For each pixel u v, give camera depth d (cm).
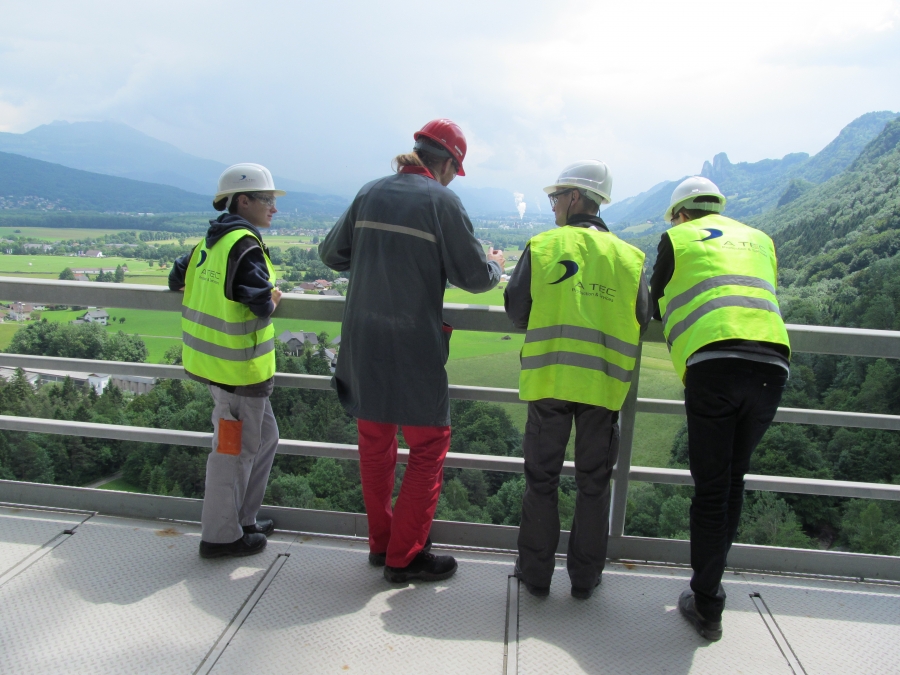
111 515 231
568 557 187
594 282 171
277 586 189
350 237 191
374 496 196
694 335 162
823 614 184
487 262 182
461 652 160
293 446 218
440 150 186
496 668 155
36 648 157
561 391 170
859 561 203
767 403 159
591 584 184
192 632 165
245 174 192
